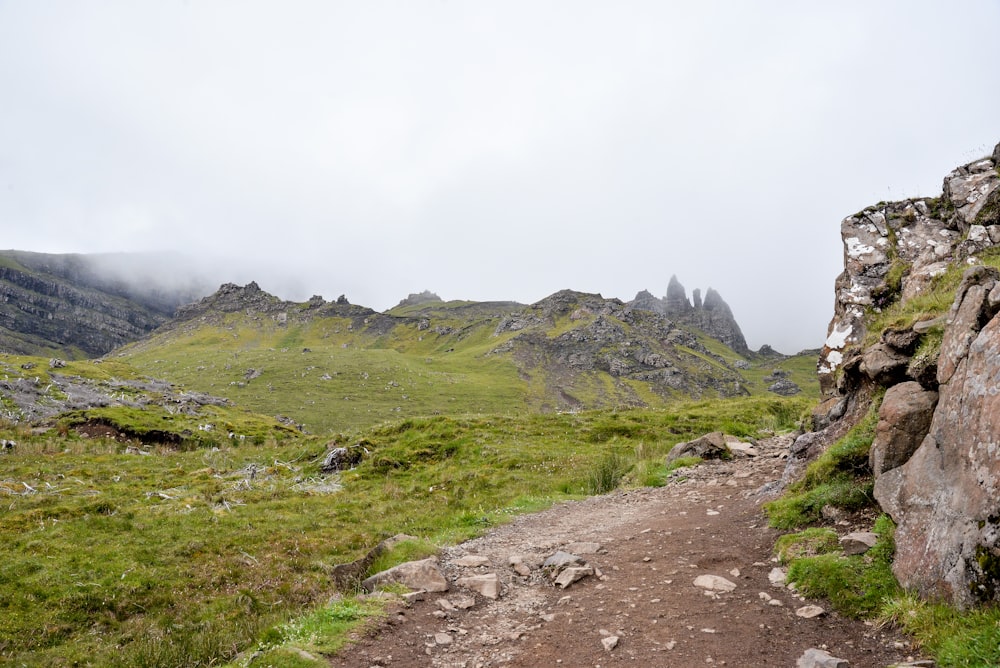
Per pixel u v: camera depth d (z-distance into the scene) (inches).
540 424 1546.5
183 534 786.2
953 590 289.9
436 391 6072.8
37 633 518.6
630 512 699.4
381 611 386.0
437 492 1074.1
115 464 1418.6
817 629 318.7
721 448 927.0
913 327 478.6
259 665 310.0
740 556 449.4
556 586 450.6
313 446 1644.9
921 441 412.5
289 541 781.9
